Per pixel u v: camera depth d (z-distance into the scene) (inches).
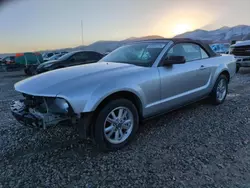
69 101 93.0
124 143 113.4
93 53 422.0
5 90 308.8
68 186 83.9
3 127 144.8
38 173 92.6
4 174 92.3
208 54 169.9
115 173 91.5
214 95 176.6
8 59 793.6
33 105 103.7
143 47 144.9
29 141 123.5
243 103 188.1
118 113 110.9
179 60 125.9
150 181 85.4
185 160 99.6
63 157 105.3
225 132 128.8
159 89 125.3
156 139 122.2
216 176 87.1
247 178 85.4
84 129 100.0
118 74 111.1
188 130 133.1
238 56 357.7
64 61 387.2
